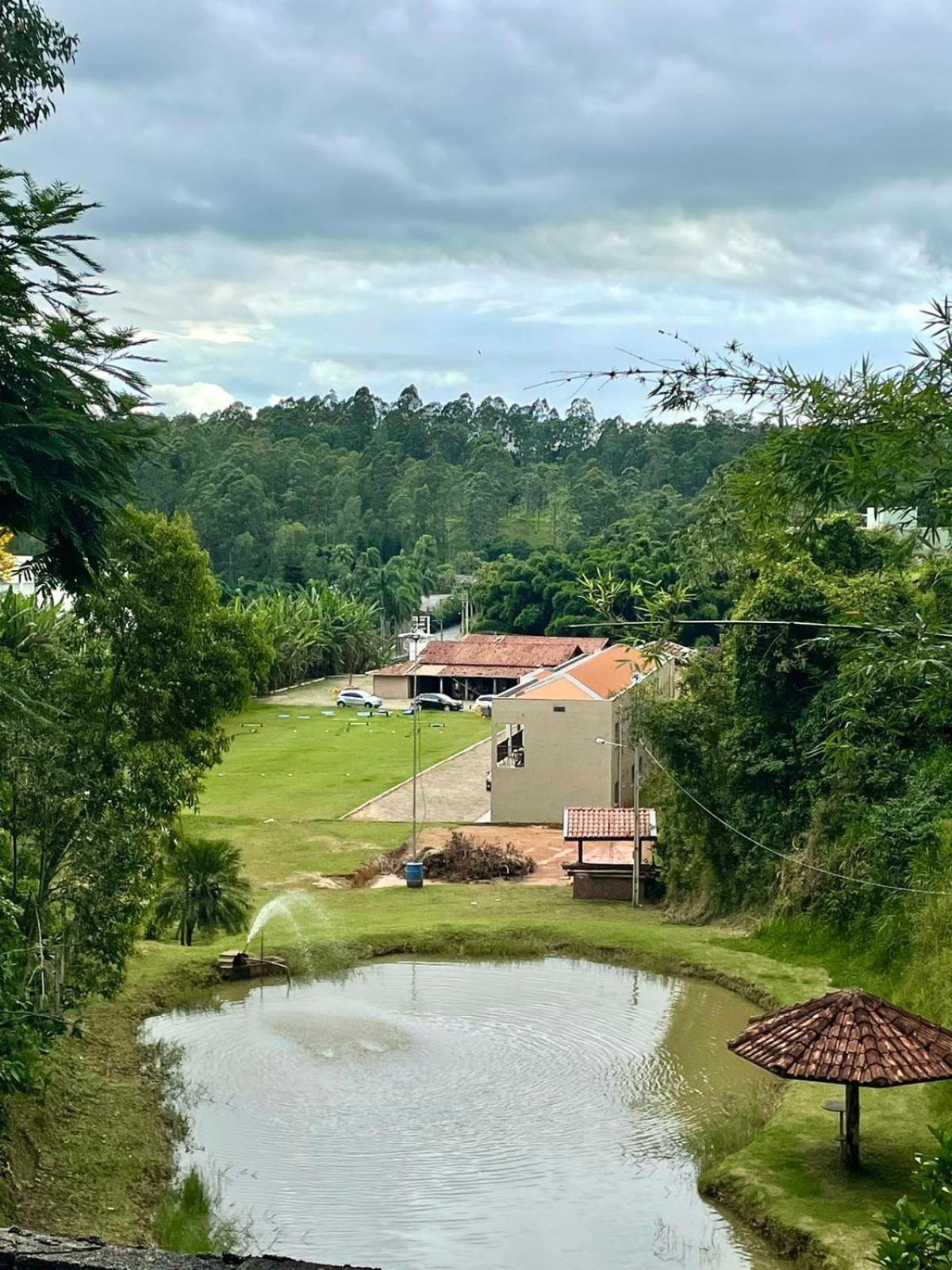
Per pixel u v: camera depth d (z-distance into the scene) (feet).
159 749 79.30
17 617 69.46
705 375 30.09
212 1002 99.25
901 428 28.48
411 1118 74.02
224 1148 69.67
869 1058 64.44
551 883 145.28
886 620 32.65
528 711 179.42
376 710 317.63
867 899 107.65
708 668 132.87
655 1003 98.89
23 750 67.10
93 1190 63.26
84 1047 84.07
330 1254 57.41
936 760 107.76
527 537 557.74
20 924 71.77
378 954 114.42
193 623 75.87
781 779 123.85
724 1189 64.28
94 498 34.96
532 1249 58.49
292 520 568.82
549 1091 78.54
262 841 161.68
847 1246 57.11
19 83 52.47
